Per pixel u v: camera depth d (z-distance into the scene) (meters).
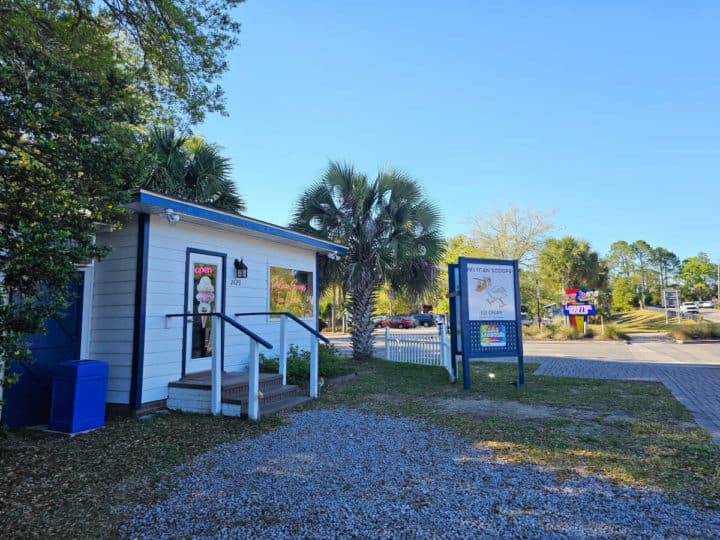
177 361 7.30
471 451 4.86
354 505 3.51
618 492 3.72
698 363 13.30
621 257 81.50
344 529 3.13
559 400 7.69
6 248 3.65
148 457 4.72
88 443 5.25
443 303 33.94
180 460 4.62
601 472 4.20
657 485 3.87
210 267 8.11
